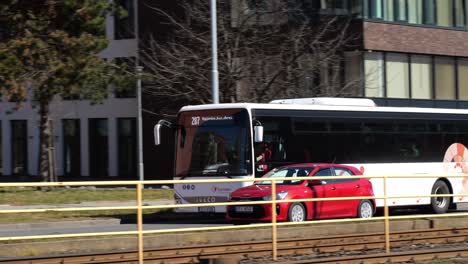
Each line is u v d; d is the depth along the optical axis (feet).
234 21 179.32
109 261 71.97
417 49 227.61
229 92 176.55
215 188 115.24
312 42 183.32
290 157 118.21
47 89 165.27
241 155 114.52
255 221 104.42
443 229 101.60
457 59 241.76
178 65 182.80
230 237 90.89
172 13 229.45
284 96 178.19
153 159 251.60
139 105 219.41
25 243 80.02
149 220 128.16
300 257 79.87
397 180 128.57
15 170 291.99
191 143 119.34
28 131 286.66
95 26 169.58
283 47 180.96
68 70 163.32
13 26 161.68
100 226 119.75
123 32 256.32
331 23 194.18
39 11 162.61
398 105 222.07
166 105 218.79
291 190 103.65
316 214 105.60
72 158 278.67
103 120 271.69
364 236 93.20
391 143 130.31
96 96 175.63
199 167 117.70
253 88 176.86
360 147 126.52
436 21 234.79
